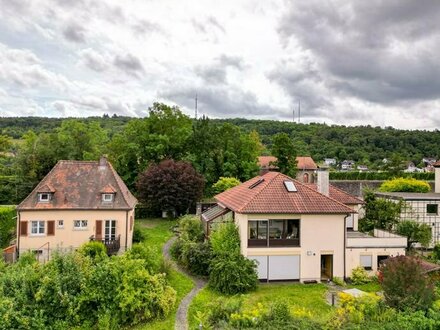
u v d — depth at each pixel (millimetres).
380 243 27375
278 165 65250
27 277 19391
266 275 26453
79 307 18719
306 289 24859
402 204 34406
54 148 50750
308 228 26766
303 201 27219
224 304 19266
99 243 26484
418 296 18906
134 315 19562
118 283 19625
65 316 18844
